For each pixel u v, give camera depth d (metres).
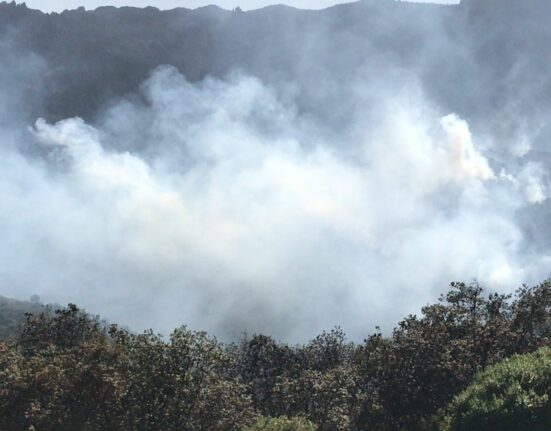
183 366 37.41
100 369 35.19
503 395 23.50
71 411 35.06
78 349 40.44
